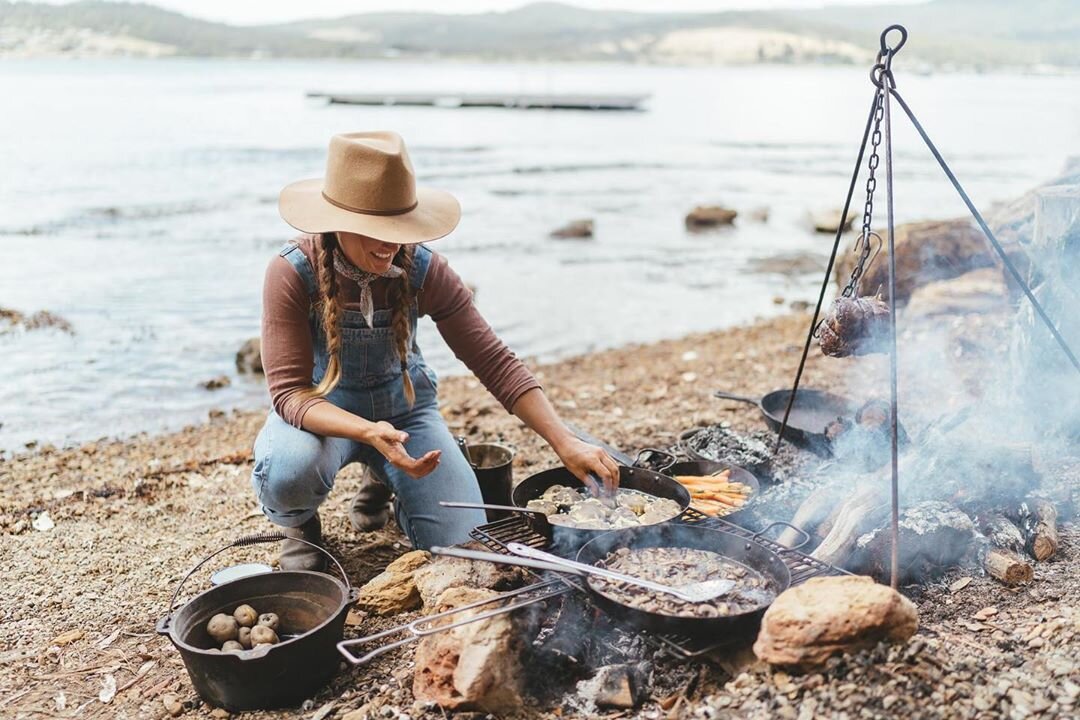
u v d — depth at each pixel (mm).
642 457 3963
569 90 87188
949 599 2918
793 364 7262
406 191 2947
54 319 9422
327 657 2633
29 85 56969
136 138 29703
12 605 3361
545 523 2816
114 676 2857
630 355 8297
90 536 4043
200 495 4602
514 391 3352
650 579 2658
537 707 2498
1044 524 3209
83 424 6488
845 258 7977
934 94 75500
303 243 3135
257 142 30031
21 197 17562
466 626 2479
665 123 47250
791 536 3141
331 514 4164
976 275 6879
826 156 30484
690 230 16562
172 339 8898
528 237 15438
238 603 2857
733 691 2301
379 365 3334
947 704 2139
